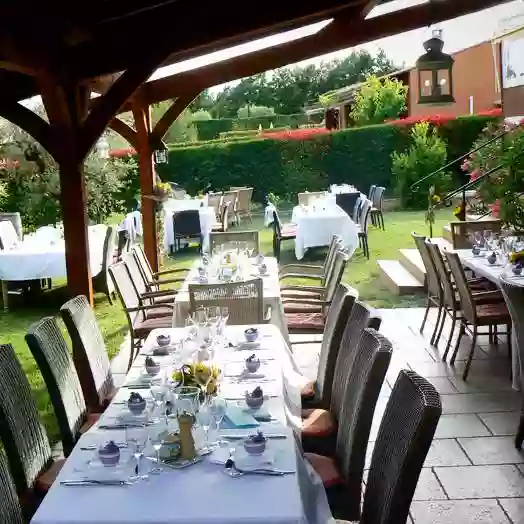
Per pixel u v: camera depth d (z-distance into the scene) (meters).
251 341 3.80
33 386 5.54
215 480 2.23
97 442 2.57
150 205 8.26
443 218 14.06
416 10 6.65
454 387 5.04
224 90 32.94
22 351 6.52
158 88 7.87
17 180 10.88
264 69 7.27
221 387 3.12
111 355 6.17
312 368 5.62
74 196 5.00
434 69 5.69
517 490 3.52
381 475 2.18
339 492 2.76
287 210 16.42
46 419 4.82
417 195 15.59
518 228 7.56
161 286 8.85
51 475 2.89
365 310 3.17
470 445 4.06
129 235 9.75
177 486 2.20
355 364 2.87
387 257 10.56
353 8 6.67
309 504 2.61
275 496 2.12
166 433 2.50
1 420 2.65
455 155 16.23
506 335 6.11
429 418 1.92
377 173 16.59
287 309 5.75
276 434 2.57
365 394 2.57
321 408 3.59
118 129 8.10
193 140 23.25
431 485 3.60
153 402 2.88
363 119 19.50
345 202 12.49
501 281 3.91
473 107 18.38
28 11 4.03
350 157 16.58
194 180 16.66
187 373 2.86
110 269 5.46
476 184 10.22
